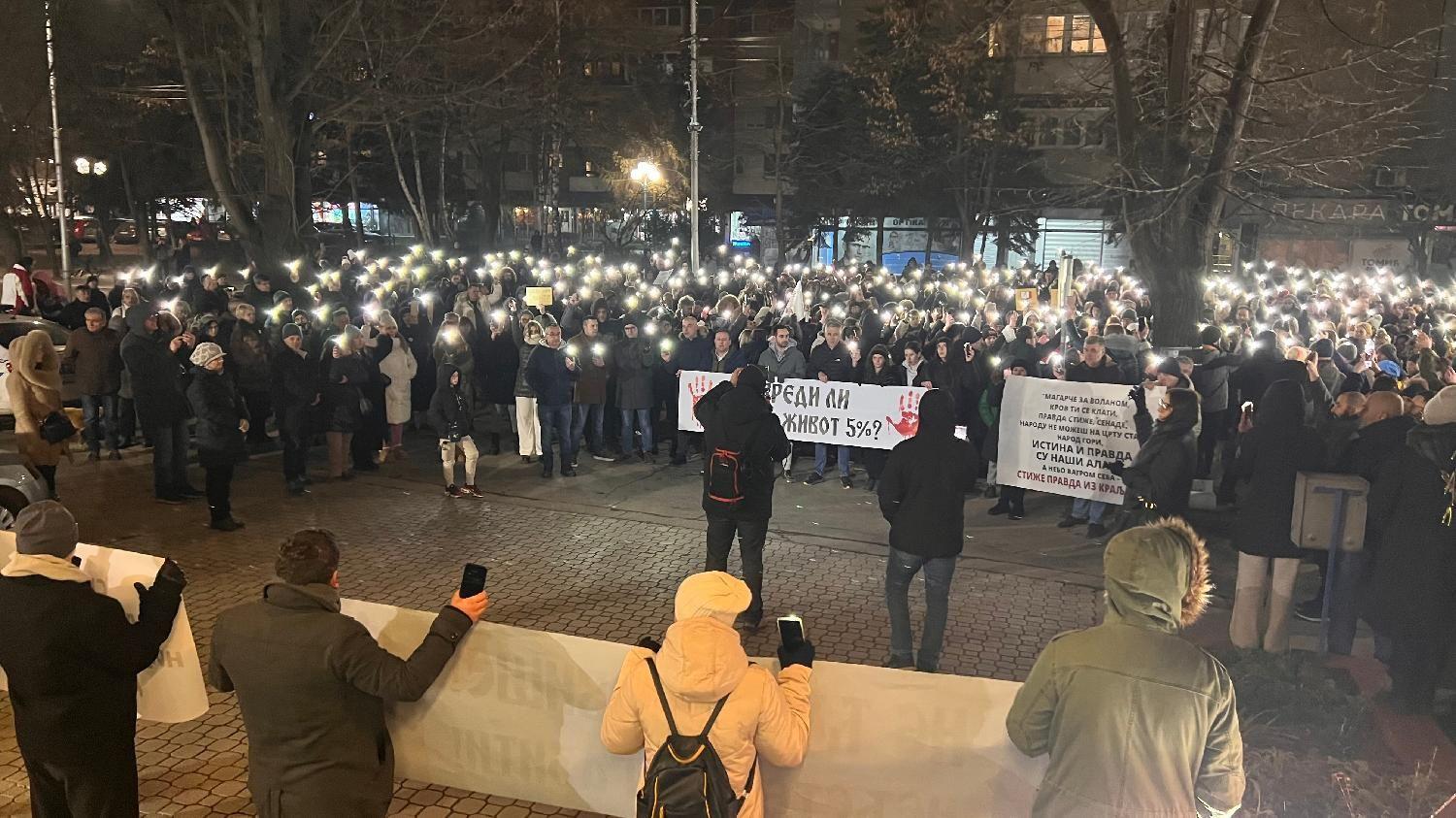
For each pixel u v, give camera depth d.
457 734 4.25
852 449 13.04
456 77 26.83
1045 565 8.95
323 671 3.41
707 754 3.08
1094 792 2.83
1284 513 6.38
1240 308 16.08
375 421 12.27
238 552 9.00
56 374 8.12
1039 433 10.12
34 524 3.91
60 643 3.86
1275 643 6.52
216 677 3.61
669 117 40.72
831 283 23.23
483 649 4.13
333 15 20.34
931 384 11.48
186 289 19.55
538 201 35.03
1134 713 2.80
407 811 4.85
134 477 11.66
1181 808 2.81
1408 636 5.65
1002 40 15.30
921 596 8.11
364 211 59.94
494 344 14.05
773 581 8.44
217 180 19.39
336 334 12.55
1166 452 7.49
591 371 12.16
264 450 13.24
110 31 26.03
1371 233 33.38
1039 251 43.16
